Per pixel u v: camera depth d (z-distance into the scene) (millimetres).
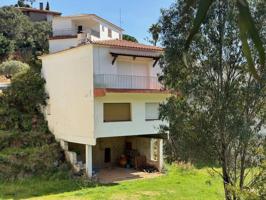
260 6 10219
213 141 11922
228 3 10484
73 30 43406
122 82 23438
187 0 2188
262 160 10297
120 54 23141
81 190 19703
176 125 12469
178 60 11531
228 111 11594
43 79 28031
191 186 20531
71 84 24141
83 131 22750
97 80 22219
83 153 26250
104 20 45031
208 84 11906
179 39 11320
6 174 21547
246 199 8344
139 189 19828
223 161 11852
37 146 25125
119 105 23156
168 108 12555
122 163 26828
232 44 11445
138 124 23609
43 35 55375
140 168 25688
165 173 24344
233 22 10891
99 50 22469
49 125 27047
